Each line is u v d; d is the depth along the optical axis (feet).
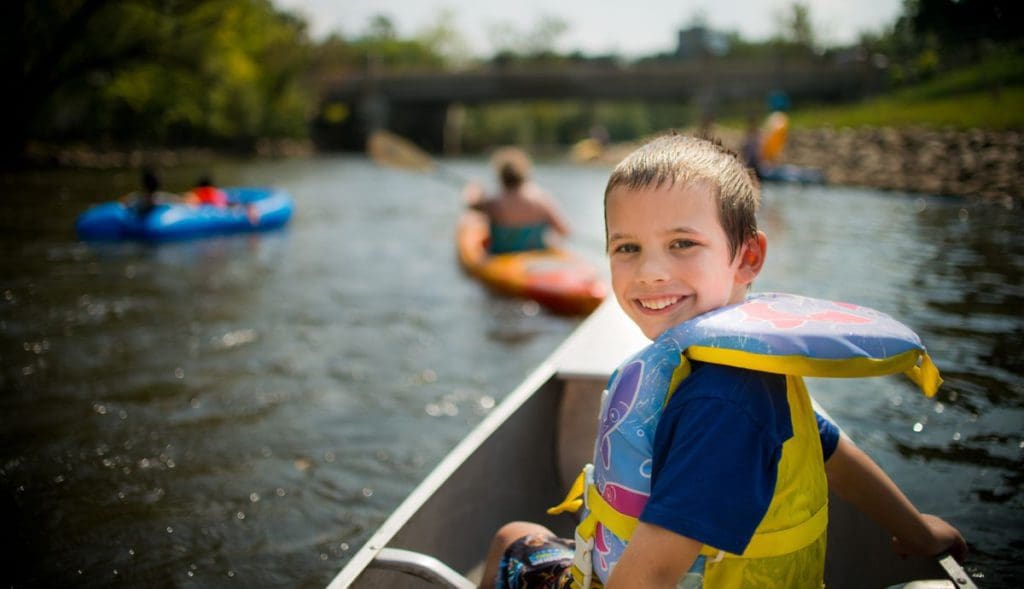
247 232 29.27
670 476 3.08
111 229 26.12
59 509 8.68
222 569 7.66
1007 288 17.85
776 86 105.91
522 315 17.29
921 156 43.21
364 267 22.65
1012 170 36.60
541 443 7.67
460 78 128.16
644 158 3.52
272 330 15.81
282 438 10.61
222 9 58.90
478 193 23.34
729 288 3.59
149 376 12.90
